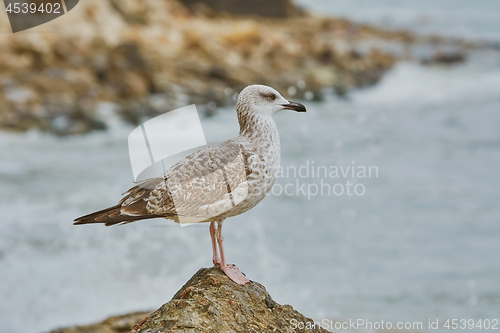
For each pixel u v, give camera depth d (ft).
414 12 190.39
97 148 71.67
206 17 138.62
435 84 112.16
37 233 43.04
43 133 74.74
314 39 123.44
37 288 35.12
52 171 60.59
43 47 87.61
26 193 52.85
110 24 108.68
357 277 38.17
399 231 46.44
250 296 18.51
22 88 79.20
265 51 110.11
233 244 43.14
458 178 60.23
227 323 16.96
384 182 58.75
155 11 120.67
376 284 37.06
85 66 87.81
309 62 111.34
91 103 80.74
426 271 38.86
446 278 37.52
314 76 105.70
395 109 95.91
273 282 37.06
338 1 211.20
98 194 53.52
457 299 34.83
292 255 41.47
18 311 32.32
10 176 58.08
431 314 32.86
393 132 80.07
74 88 82.79
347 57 117.08
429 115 91.09
